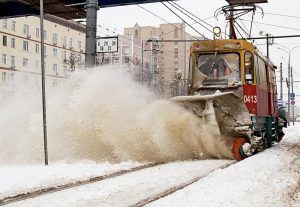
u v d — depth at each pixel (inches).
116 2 653.9
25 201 236.1
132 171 350.6
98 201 233.5
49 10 748.6
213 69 505.0
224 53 502.9
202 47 512.1
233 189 260.5
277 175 324.2
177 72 554.3
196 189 259.9
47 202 232.7
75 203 229.3
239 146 450.0
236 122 461.7
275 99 708.0
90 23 496.4
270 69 651.5
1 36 2370.8
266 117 599.5
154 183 289.1
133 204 225.6
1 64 2368.4
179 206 217.5
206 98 436.5
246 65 497.7
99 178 313.0
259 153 508.7
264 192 256.8
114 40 490.6
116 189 267.1
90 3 497.7
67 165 377.1
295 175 330.0
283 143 766.5
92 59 494.3
